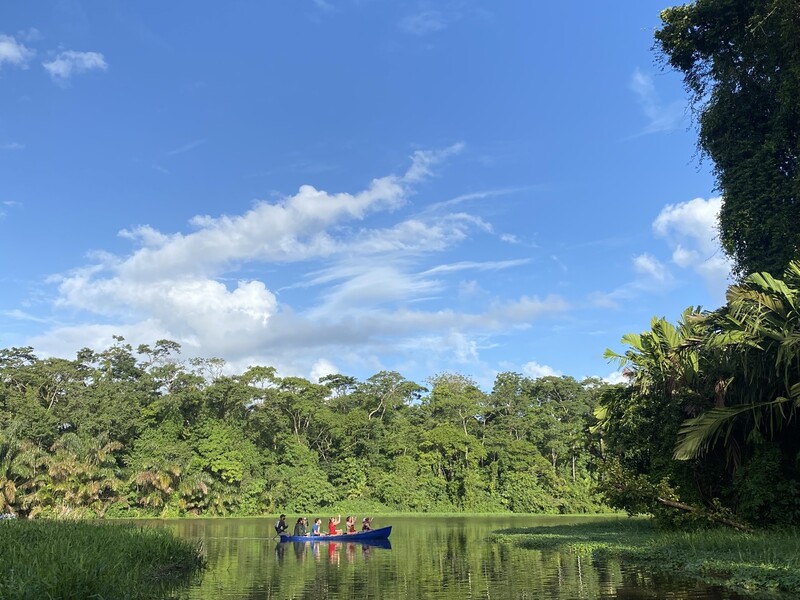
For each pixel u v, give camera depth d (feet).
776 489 59.06
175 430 198.70
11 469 157.79
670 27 84.07
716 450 68.54
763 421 61.77
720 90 82.69
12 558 36.45
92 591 33.63
